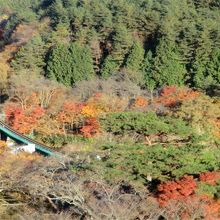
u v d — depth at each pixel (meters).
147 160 31.80
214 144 38.16
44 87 70.75
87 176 32.72
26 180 38.31
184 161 31.50
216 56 76.75
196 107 50.59
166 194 29.48
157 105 59.22
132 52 82.19
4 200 37.94
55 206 34.81
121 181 32.09
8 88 74.69
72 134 56.72
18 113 58.84
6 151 46.16
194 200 28.75
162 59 79.75
